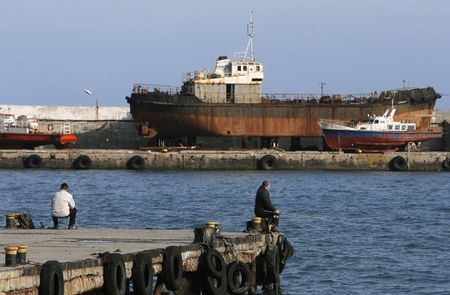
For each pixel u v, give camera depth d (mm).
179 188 187750
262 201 80125
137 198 166625
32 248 65125
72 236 76562
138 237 75812
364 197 173875
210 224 72125
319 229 122062
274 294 77750
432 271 89688
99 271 57312
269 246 77562
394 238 113562
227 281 69938
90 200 162000
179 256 64375
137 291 60406
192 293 68188
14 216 85188
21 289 51094
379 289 81125
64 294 53750
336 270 89625
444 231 121750
